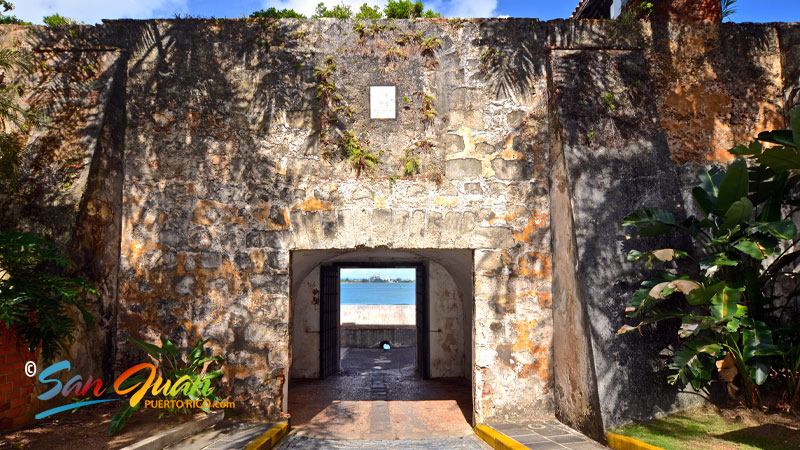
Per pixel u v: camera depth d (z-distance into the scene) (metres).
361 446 5.34
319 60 6.40
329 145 6.27
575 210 5.47
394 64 6.45
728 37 6.54
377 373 10.97
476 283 6.08
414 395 8.63
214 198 6.13
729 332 4.57
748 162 6.25
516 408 5.95
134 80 6.29
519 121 6.30
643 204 5.61
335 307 11.14
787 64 6.43
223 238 6.09
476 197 6.19
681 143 6.29
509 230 6.15
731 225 4.66
